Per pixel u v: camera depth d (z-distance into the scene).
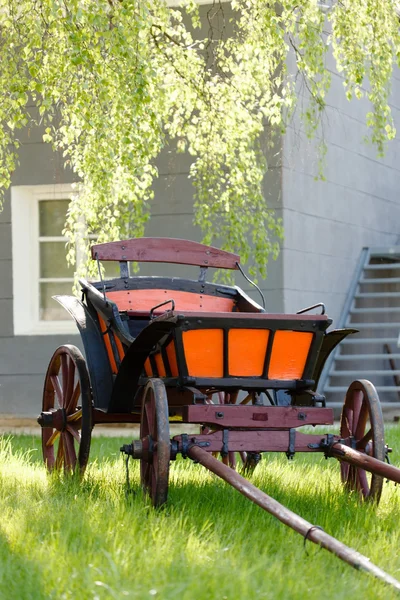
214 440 7.34
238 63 16.77
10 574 4.95
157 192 17.70
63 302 9.32
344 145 20.20
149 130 11.49
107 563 5.12
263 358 7.63
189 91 13.02
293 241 17.70
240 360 7.57
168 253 9.53
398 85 23.19
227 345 7.48
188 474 9.39
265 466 9.98
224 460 10.07
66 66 10.91
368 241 21.44
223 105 13.30
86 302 9.12
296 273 17.80
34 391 18.50
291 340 7.64
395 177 23.14
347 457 7.34
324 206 19.14
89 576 4.71
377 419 7.71
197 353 7.47
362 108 21.25
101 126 10.82
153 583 4.73
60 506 7.06
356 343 20.47
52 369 10.09
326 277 19.14
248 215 13.90
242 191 13.77
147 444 7.26
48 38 10.89
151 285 9.61
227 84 13.54
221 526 6.36
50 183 18.25
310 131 13.76
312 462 10.97
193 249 9.62
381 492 7.75
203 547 5.64
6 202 18.55
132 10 10.15
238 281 17.47
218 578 4.77
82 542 5.70
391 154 22.89
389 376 22.38
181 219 17.58
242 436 7.39
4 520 6.56
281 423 7.48
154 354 8.14
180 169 17.58
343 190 20.11
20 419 18.55
